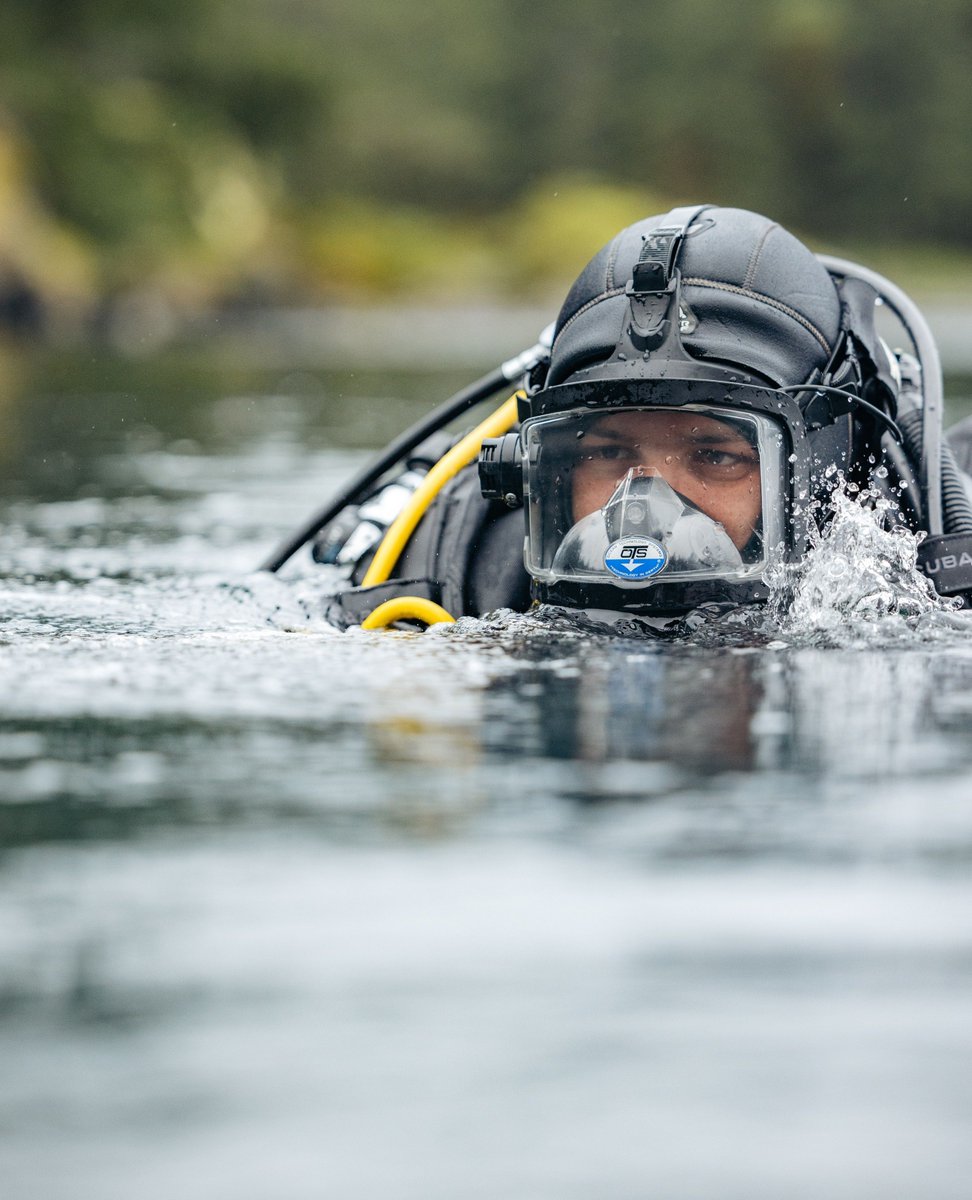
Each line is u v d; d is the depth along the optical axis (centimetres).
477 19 9850
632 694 363
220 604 542
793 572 469
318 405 1766
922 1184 152
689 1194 150
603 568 462
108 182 4809
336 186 8731
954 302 5906
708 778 291
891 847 251
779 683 375
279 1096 171
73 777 293
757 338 496
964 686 370
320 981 200
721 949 211
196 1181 152
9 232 3822
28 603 543
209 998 195
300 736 323
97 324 4016
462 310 5906
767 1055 181
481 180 9375
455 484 556
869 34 9325
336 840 255
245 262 5294
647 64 9606
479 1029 188
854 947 212
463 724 334
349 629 473
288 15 9850
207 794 281
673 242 505
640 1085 174
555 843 253
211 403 1777
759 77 9419
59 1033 185
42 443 1338
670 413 470
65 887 233
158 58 6462
